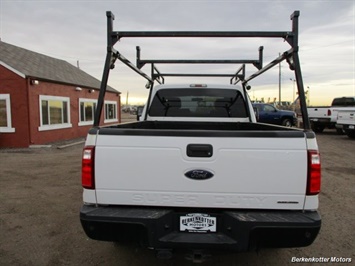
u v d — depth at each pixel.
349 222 4.48
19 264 3.27
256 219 2.45
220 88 5.43
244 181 2.51
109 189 2.61
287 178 2.48
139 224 2.52
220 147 2.50
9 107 12.62
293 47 2.85
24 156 10.47
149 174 2.56
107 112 20.91
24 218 4.58
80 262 3.33
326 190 6.18
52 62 18.73
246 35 2.99
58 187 6.33
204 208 2.58
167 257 2.60
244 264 3.31
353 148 12.21
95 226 2.57
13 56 14.70
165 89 5.49
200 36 3.03
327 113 17.64
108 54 3.00
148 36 3.03
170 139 2.53
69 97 15.95
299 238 2.46
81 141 14.91
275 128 3.62
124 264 3.30
